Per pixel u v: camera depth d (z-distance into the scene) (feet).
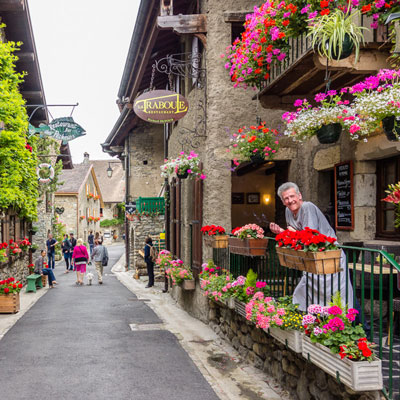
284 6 17.97
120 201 190.08
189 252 33.91
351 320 12.07
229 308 23.79
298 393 15.48
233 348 22.84
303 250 13.01
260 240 19.04
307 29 18.11
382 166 21.39
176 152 39.86
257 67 21.07
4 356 21.47
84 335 25.64
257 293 17.53
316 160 25.72
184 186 35.88
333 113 16.57
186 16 28.25
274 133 24.25
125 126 64.54
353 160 22.09
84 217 138.72
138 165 68.28
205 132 28.27
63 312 33.73
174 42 37.96
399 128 14.66
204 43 28.55
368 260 19.19
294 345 14.28
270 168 36.83
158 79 46.73
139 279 59.52
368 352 11.07
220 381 17.94
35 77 49.70
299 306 15.28
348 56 15.81
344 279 14.52
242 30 29.43
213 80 27.86
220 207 27.61
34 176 46.96
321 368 12.84
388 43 17.25
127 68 41.63
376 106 14.43
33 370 19.20
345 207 22.82
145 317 31.35
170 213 42.14
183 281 31.45
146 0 29.22
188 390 16.84
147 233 61.00
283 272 18.63
